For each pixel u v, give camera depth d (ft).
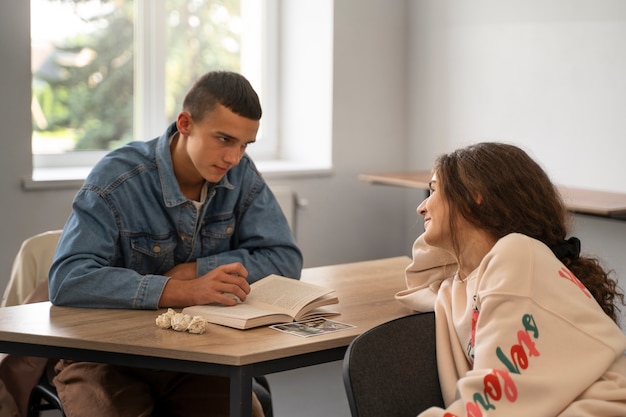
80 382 6.72
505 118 13.44
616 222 11.55
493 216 5.13
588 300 4.75
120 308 6.40
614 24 11.83
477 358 4.61
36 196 11.72
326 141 14.39
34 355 5.82
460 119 14.19
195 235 7.12
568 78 12.49
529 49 13.00
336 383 11.74
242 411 5.37
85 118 13.06
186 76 14.01
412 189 15.20
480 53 13.76
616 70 11.84
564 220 5.27
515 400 4.40
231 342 5.60
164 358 5.52
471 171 5.18
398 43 14.94
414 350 5.16
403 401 4.99
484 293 4.74
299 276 7.45
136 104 13.51
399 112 15.10
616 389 4.46
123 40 13.26
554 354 4.51
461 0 13.99
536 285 4.66
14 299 8.02
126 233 6.85
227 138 6.60
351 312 6.54
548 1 12.68
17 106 11.46
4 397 7.52
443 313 5.37
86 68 12.98
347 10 14.24
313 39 14.46
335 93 14.26
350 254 14.85
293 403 10.91
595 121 12.17
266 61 14.89
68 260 6.51
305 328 6.00
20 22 11.38
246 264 7.10
